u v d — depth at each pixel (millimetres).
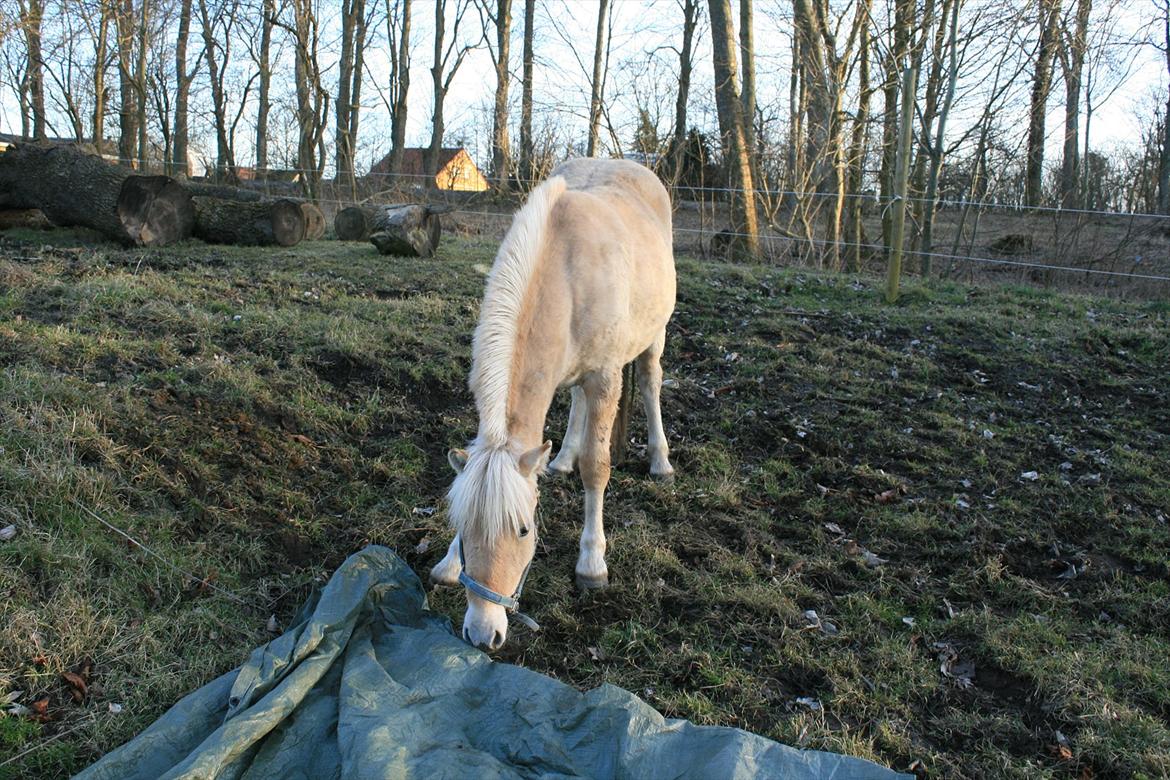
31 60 16844
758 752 2475
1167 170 16938
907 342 6891
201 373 4676
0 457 3529
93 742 2572
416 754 2350
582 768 2461
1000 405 5684
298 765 2414
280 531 3631
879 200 12523
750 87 11898
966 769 2732
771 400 5570
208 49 19250
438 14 23688
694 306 7504
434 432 4676
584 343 3342
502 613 2701
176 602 3176
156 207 8320
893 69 10867
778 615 3438
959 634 3410
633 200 4238
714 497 4309
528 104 15586
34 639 2824
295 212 9266
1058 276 10484
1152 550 4023
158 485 3713
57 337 4773
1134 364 6594
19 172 8320
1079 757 2781
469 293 7168
